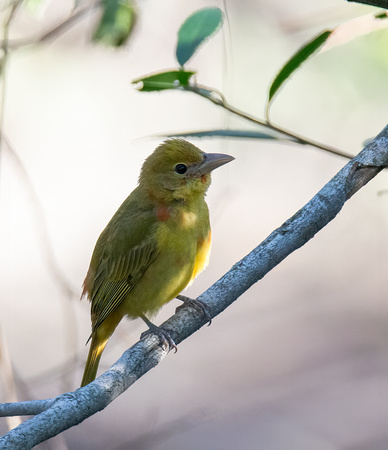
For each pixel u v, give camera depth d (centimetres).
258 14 1414
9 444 462
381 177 1426
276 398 1246
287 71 611
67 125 1575
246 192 1550
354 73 1354
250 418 1217
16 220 1541
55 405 491
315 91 1402
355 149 1421
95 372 812
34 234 1523
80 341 1292
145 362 565
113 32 855
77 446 1093
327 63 1363
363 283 1419
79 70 1544
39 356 1308
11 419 738
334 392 1257
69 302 844
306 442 1180
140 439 1023
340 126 1420
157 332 588
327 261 1451
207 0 1508
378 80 1349
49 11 1135
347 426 1200
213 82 1413
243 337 1357
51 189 1566
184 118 1606
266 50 1413
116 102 1591
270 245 586
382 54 1298
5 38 844
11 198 1551
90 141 1597
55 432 485
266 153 1559
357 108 1391
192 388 1253
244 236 1522
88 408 503
